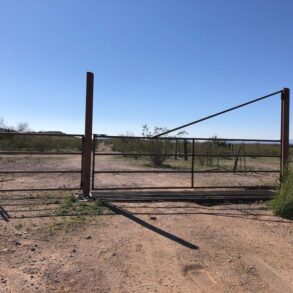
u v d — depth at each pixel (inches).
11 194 456.8
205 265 238.1
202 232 308.0
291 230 323.0
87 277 215.5
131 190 495.8
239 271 229.9
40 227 309.9
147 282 211.5
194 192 471.8
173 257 249.6
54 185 543.8
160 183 612.4
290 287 209.2
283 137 479.8
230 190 505.4
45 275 216.4
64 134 422.6
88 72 423.2
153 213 369.1
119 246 268.5
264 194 465.4
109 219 341.1
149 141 1056.8
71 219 337.4
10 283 205.2
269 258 253.1
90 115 426.3
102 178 683.4
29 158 1176.2
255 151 1282.0
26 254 247.9
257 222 347.6
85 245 268.7
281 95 478.0
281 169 475.2
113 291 199.3
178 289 203.6
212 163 1055.0
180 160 1141.1
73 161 1064.2
